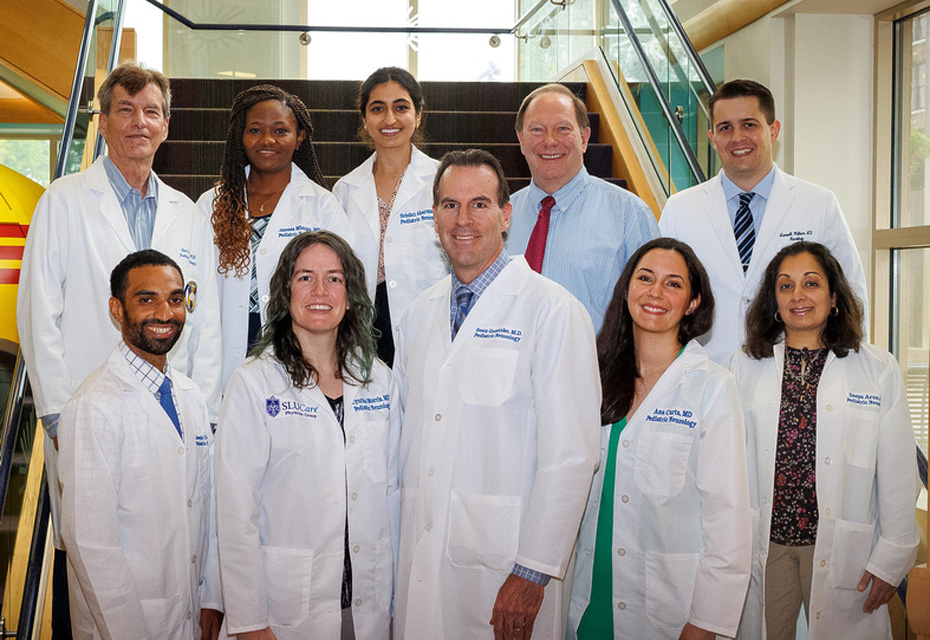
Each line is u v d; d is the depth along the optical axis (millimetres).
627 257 2812
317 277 2146
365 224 3064
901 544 2416
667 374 2295
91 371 2525
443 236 2170
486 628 2076
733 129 3059
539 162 2807
